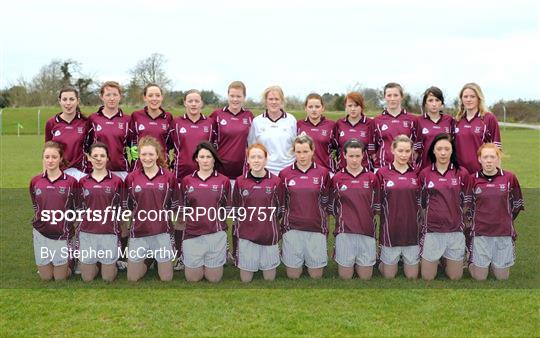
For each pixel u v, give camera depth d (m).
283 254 7.11
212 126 7.89
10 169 19.41
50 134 7.73
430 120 7.89
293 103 38.25
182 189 7.07
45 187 6.92
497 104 54.16
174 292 6.47
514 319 5.61
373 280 6.98
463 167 7.71
